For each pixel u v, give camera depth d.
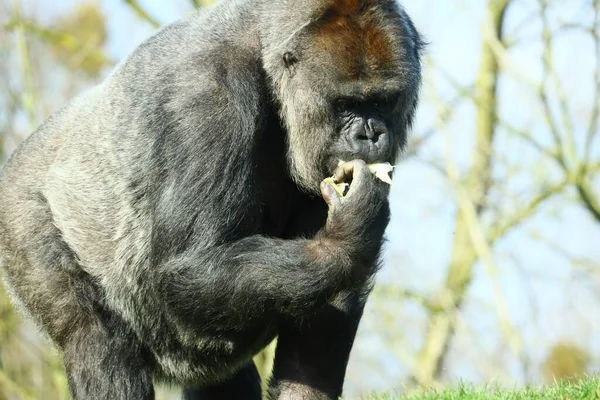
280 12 15.41
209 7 16.55
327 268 14.23
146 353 16.62
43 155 17.41
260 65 15.46
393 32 14.98
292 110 15.25
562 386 17.48
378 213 14.48
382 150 14.98
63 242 16.66
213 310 14.95
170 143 15.02
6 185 17.62
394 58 14.84
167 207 14.96
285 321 16.16
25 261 16.95
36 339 46.25
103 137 16.30
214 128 14.77
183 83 15.11
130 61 16.48
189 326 15.55
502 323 36.69
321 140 15.16
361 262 14.40
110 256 16.12
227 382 18.66
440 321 41.97
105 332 16.25
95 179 16.31
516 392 17.84
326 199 14.58
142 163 15.48
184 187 14.83
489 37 38.56
